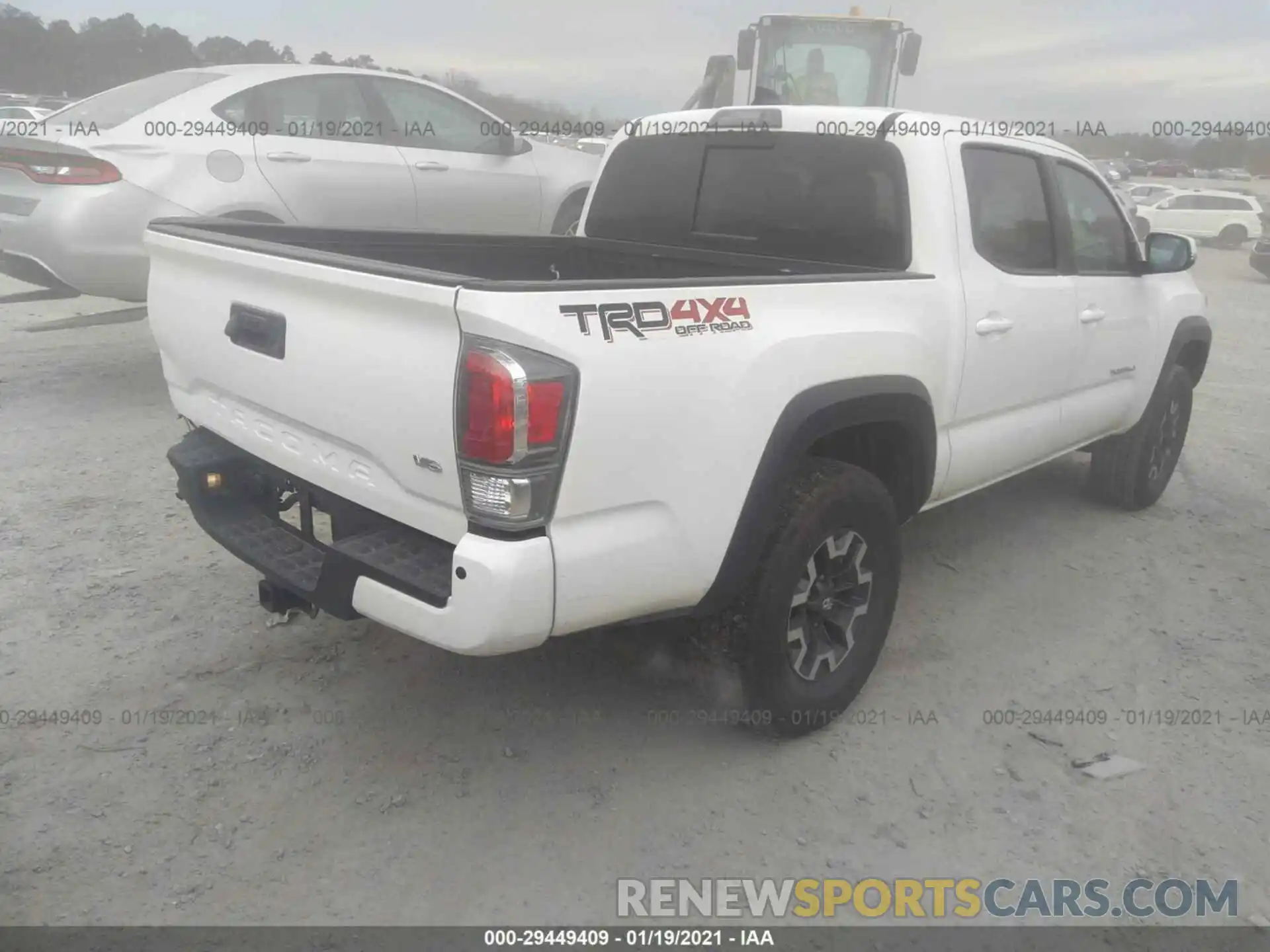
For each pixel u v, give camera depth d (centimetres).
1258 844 287
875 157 365
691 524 267
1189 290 538
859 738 329
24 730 309
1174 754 327
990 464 400
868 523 318
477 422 228
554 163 821
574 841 277
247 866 261
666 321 255
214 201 609
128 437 567
